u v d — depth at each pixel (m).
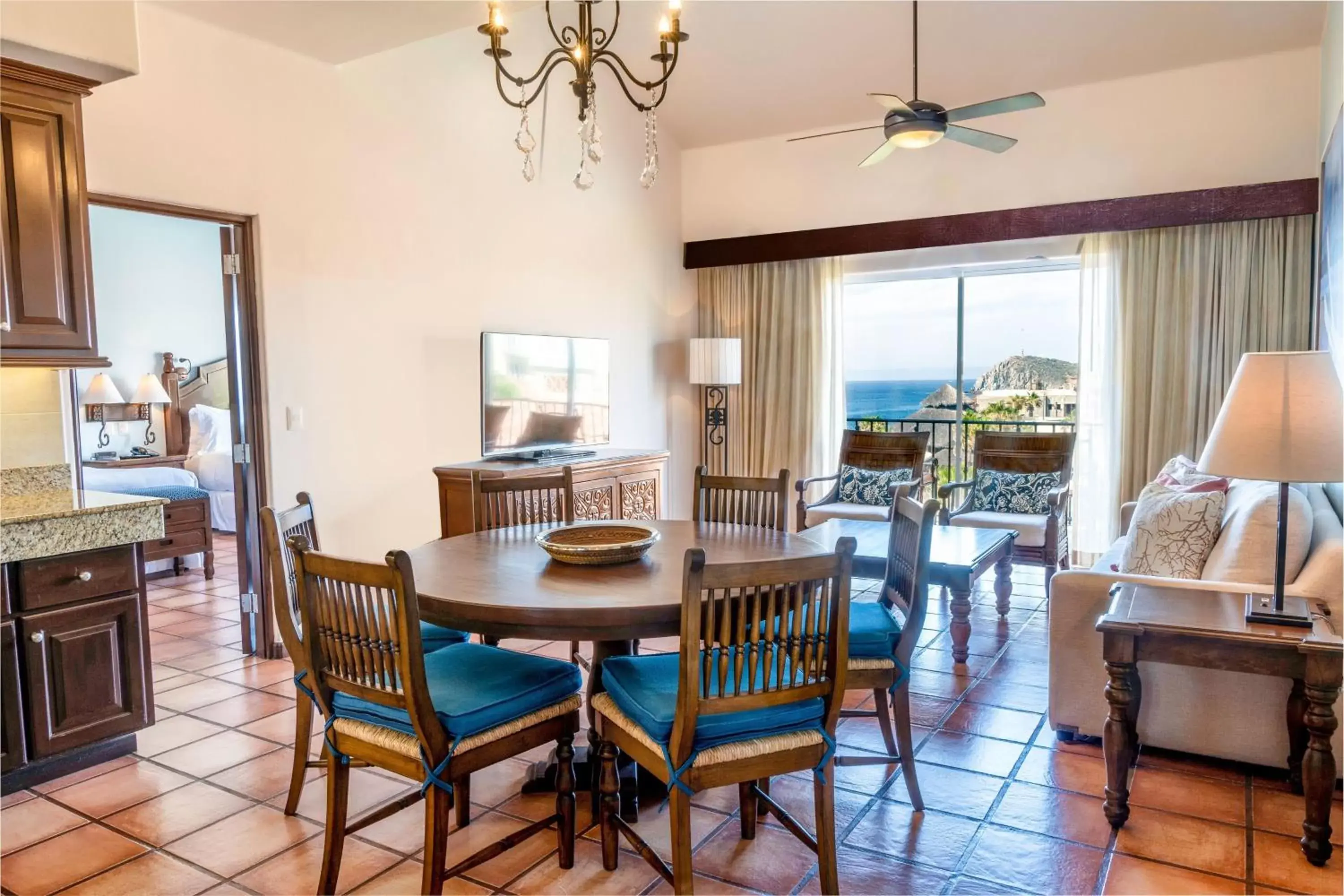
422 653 1.90
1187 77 5.07
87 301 2.90
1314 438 2.26
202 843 2.35
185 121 3.44
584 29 2.75
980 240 5.61
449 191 4.68
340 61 3.98
